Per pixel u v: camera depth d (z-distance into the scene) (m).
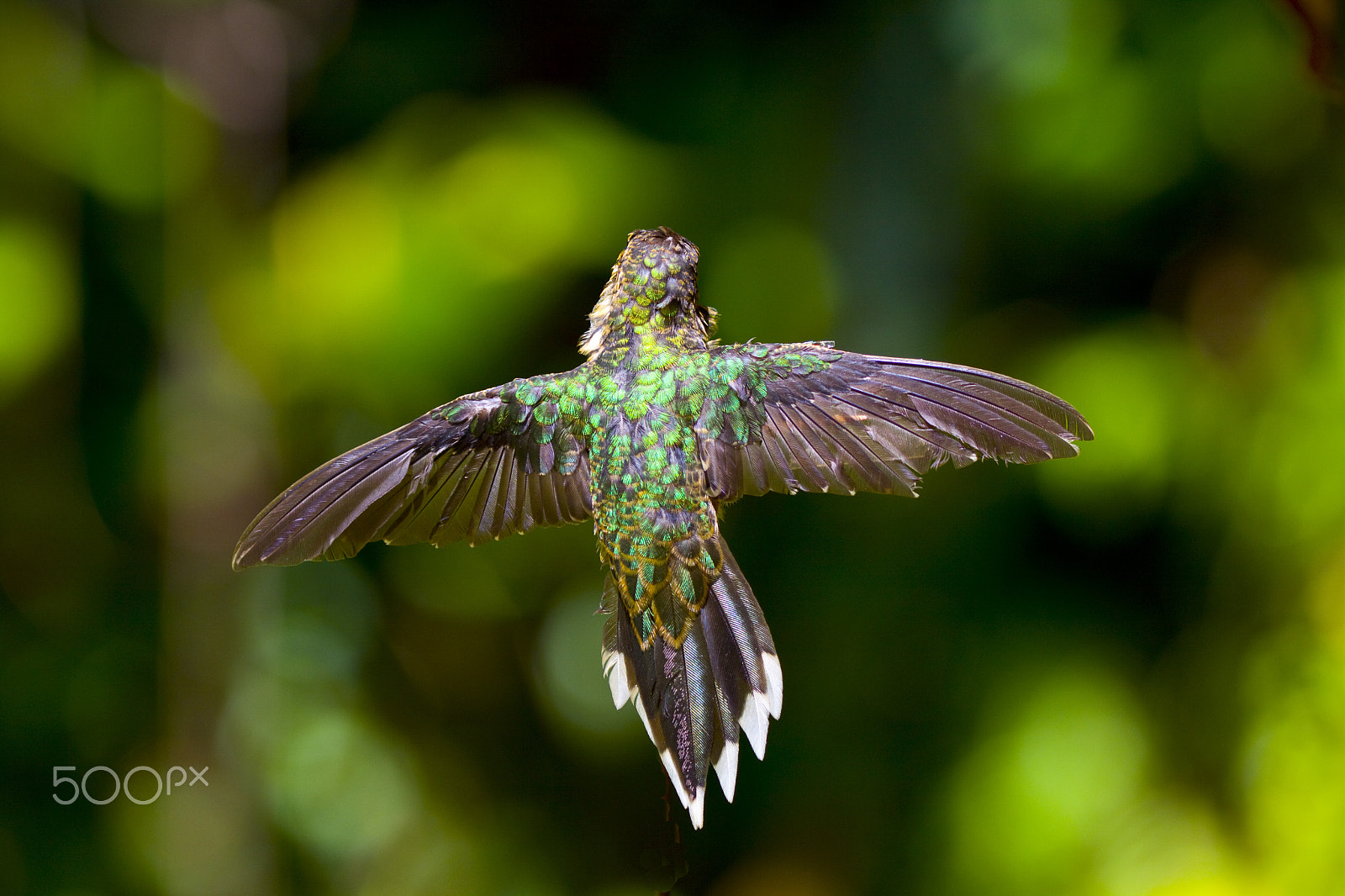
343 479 1.32
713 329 1.35
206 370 2.18
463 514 1.33
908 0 2.17
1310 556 1.94
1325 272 1.98
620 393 1.33
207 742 2.19
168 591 2.20
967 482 2.18
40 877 2.11
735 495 1.33
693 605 1.32
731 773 1.31
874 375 1.33
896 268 2.17
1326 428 1.93
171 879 2.14
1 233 2.11
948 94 2.15
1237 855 1.91
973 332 2.19
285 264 2.12
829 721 2.18
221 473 2.18
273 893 2.19
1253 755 1.91
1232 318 2.04
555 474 1.33
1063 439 1.32
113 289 2.20
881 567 2.20
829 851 2.14
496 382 2.10
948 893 1.99
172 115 2.19
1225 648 2.00
